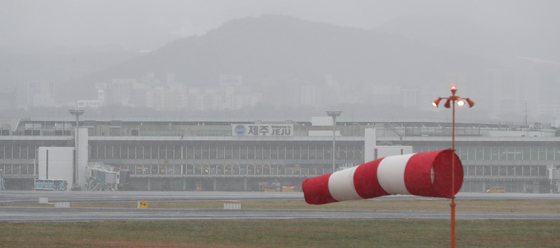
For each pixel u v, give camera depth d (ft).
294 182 466.29
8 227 165.27
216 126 529.86
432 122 619.67
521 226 181.57
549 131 543.80
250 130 466.29
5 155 456.04
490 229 173.27
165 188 460.14
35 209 220.84
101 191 393.09
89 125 538.06
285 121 552.00
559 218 206.69
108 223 177.99
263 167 467.11
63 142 461.78
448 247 137.39
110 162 457.27
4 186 447.42
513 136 501.15
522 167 467.11
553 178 447.83
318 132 492.54
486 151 467.93
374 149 449.89
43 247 129.49
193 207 241.76
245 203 270.26
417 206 256.73
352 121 583.58
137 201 276.00
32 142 458.09
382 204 267.59
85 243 135.74
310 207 246.27
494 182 465.06
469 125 644.69
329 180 111.24
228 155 467.11
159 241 140.87
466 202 289.53
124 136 465.88
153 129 520.01
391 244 140.67
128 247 130.72
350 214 213.87
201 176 459.73
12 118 516.32
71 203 257.34
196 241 141.90
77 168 434.71
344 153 468.34
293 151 468.75
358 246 136.77
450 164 95.66
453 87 96.68
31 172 454.81
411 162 96.58
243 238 147.84
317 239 147.23
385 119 617.62
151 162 461.37
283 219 195.11
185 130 525.75
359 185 105.81
